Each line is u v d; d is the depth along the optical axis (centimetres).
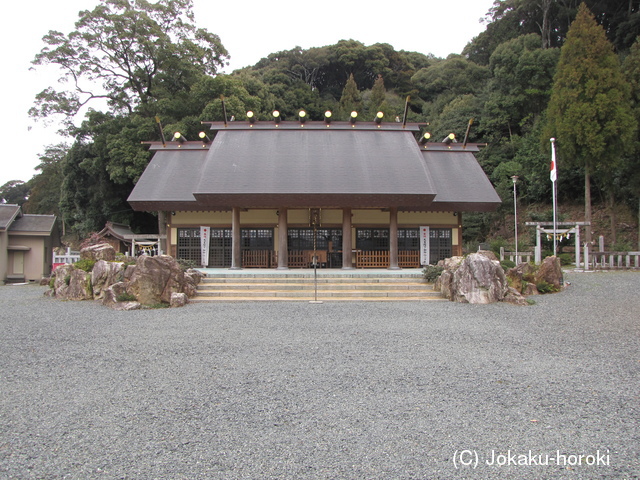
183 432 434
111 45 2959
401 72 6562
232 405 504
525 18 4484
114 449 399
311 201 1730
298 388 562
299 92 5475
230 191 1712
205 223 2055
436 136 4284
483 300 1295
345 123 2109
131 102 3238
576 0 4069
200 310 1214
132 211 3409
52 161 4734
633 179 2412
